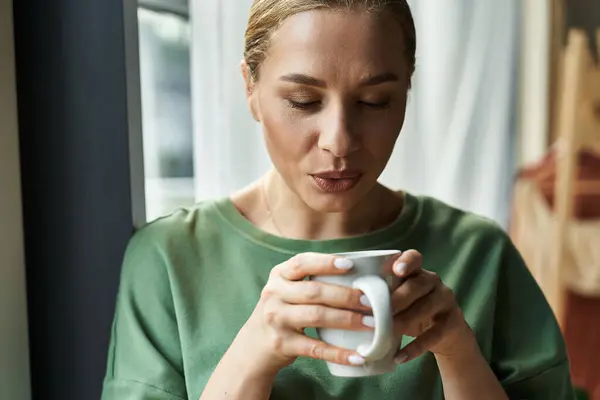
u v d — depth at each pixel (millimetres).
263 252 837
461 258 876
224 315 809
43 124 873
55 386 902
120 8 837
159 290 833
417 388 793
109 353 845
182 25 1619
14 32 865
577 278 2264
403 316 624
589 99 2260
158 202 1585
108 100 854
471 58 2318
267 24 685
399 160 2201
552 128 2494
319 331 629
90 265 881
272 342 644
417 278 633
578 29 2576
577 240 2266
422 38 2260
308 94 667
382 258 598
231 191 1612
